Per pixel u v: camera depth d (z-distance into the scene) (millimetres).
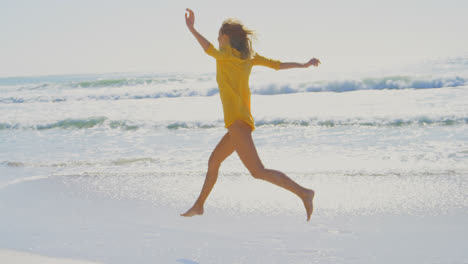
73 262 3129
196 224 4082
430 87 16734
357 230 3789
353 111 11672
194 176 5887
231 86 3133
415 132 8680
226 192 5102
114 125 11391
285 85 17656
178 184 5523
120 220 4246
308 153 7152
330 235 3684
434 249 3305
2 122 11930
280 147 7801
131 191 5289
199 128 10617
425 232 3688
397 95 14711
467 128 8773
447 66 23125
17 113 14805
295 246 3443
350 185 5191
